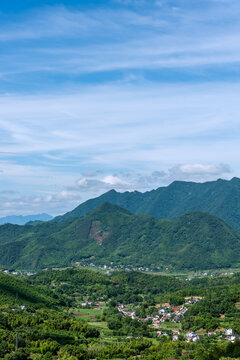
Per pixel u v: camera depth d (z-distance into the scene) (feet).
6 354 639.35
